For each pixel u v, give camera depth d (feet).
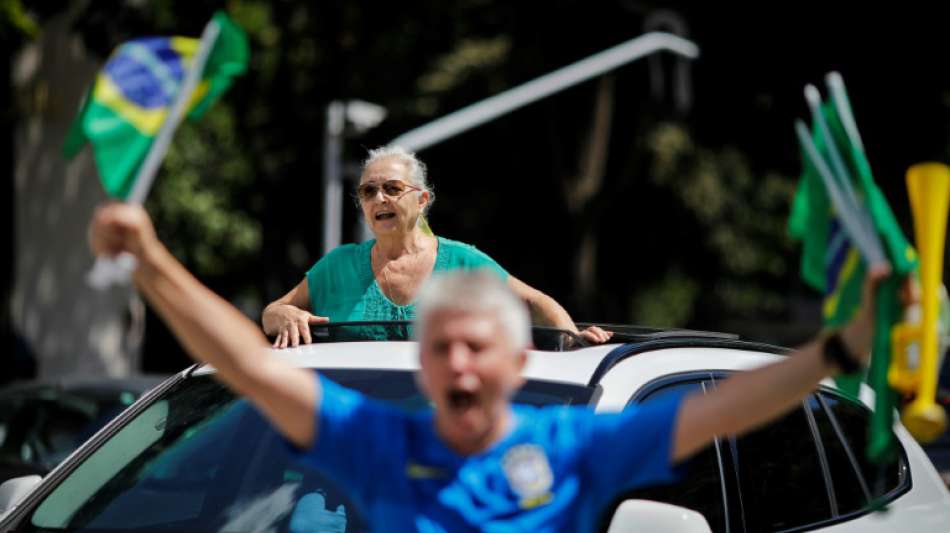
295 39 225.76
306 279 55.21
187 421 44.93
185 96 25.11
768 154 258.16
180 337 25.22
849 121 25.08
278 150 252.21
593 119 259.80
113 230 23.90
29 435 92.58
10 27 137.69
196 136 246.47
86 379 100.63
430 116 247.50
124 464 43.86
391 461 26.48
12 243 157.99
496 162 274.36
